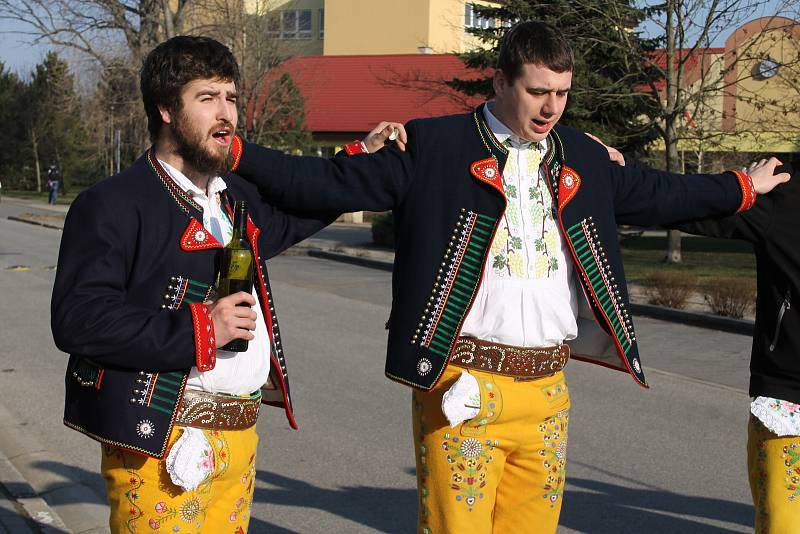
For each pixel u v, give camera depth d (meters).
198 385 2.85
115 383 2.75
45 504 5.36
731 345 11.70
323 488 5.85
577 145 3.46
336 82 41.09
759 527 3.61
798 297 3.54
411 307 3.30
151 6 30.78
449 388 3.25
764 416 3.52
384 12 49.84
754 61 21.78
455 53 24.08
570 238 3.36
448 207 3.32
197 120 2.82
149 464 2.81
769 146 24.28
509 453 3.37
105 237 2.74
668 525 5.39
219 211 3.04
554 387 3.38
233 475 2.93
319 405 7.85
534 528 3.44
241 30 31.97
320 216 3.37
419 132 3.35
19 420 7.23
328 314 13.02
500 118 3.36
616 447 6.93
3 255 20.92
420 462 3.39
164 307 2.82
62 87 45.22
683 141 22.34
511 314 3.28
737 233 3.66
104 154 36.19
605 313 3.38
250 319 2.79
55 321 2.69
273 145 35.00
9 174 58.69
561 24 20.34
